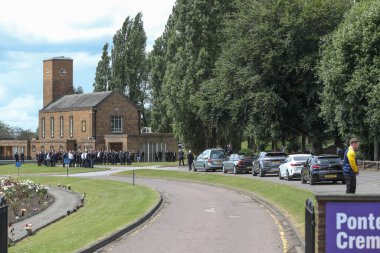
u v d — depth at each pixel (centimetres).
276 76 5175
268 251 1378
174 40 7331
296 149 7219
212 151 5228
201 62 6750
